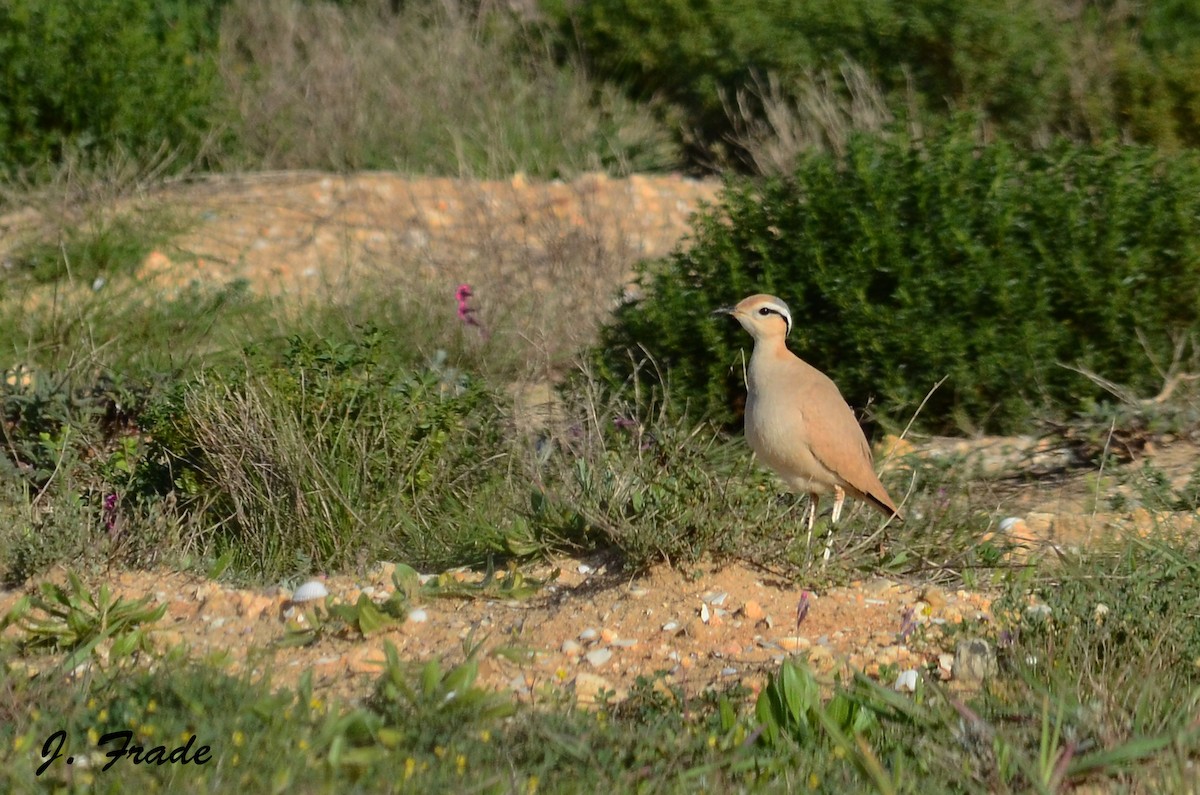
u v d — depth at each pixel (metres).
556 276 16.77
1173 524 10.05
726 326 12.95
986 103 20.03
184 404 11.20
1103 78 19.66
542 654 8.48
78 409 12.61
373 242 18.22
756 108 21.91
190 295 16.34
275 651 8.52
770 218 13.69
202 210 18.73
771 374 9.97
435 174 20.75
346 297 16.30
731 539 9.11
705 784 6.73
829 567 9.19
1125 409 12.05
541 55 24.19
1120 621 8.05
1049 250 12.89
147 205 18.28
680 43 22.73
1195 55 19.45
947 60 20.33
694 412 12.76
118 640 8.27
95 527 10.11
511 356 14.99
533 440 11.74
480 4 24.78
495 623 8.88
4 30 18.97
